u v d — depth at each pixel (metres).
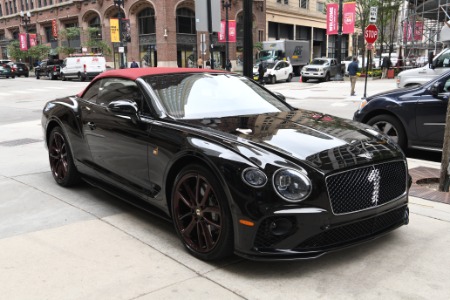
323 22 61.69
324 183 3.11
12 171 6.59
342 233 3.26
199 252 3.55
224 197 3.27
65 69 36.97
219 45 44.44
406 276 3.26
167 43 39.81
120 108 4.12
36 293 3.10
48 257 3.65
